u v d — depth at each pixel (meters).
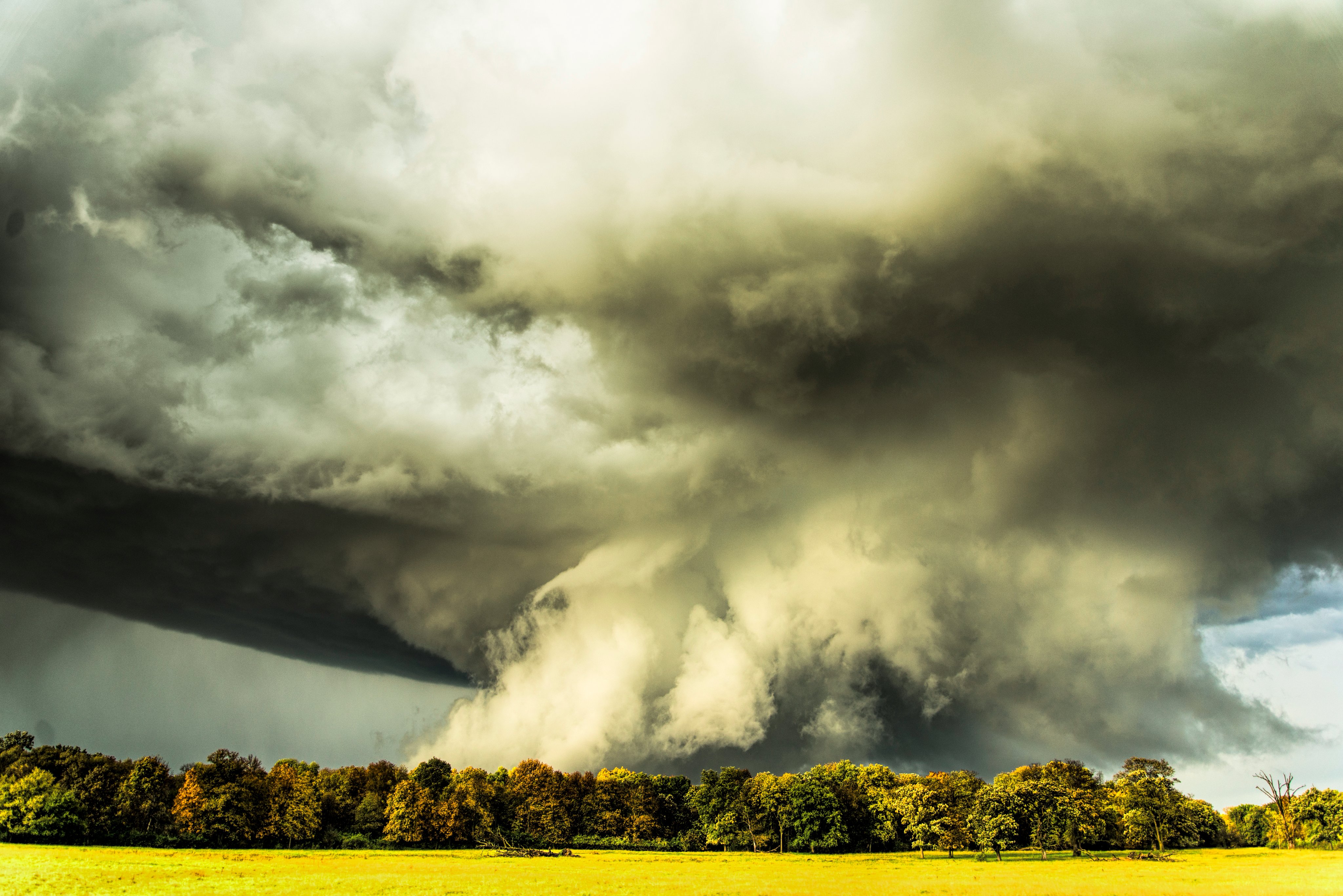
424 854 117.50
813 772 145.88
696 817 169.50
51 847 99.94
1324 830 129.12
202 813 114.31
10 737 129.00
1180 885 67.56
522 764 161.50
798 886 67.00
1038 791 112.38
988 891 62.84
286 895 56.34
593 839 153.62
